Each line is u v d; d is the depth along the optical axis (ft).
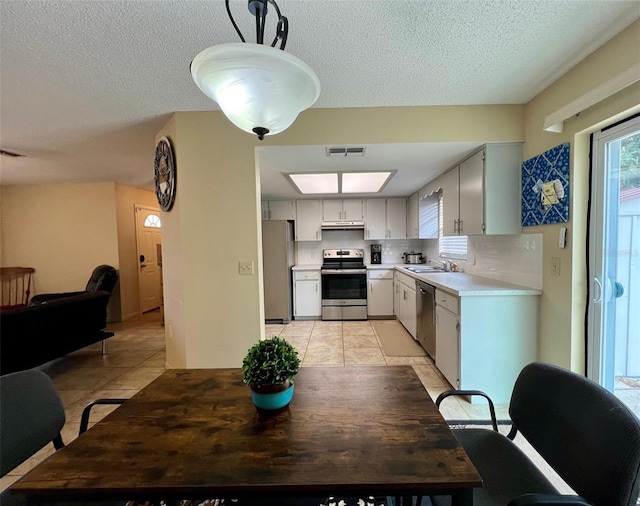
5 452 3.42
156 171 9.00
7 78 5.99
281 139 7.82
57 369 10.21
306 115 7.78
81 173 13.76
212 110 7.70
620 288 5.58
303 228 16.51
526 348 7.50
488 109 7.67
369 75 6.23
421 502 3.53
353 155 8.73
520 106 7.63
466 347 7.57
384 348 11.51
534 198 7.30
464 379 7.61
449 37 5.06
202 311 8.01
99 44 5.07
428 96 7.19
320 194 15.28
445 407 7.49
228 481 2.57
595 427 3.02
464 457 2.82
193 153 7.80
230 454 2.90
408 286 12.92
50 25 4.58
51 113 7.56
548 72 6.20
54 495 2.54
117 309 16.42
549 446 3.52
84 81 6.19
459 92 7.01
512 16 4.59
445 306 8.52
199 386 4.35
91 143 9.73
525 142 7.64
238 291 7.98
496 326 7.50
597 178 5.88
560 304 6.61
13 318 8.31
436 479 2.56
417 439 3.10
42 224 16.39
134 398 4.01
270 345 3.71
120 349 12.15
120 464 2.79
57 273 16.47
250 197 7.87
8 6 4.16
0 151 10.41
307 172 10.59
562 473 3.30
